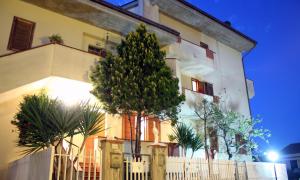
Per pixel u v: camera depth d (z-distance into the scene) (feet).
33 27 40.47
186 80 62.54
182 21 66.69
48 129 25.46
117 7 44.93
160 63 32.60
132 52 32.17
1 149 32.48
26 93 33.37
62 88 36.63
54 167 23.07
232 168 40.24
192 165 32.60
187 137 43.88
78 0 40.68
